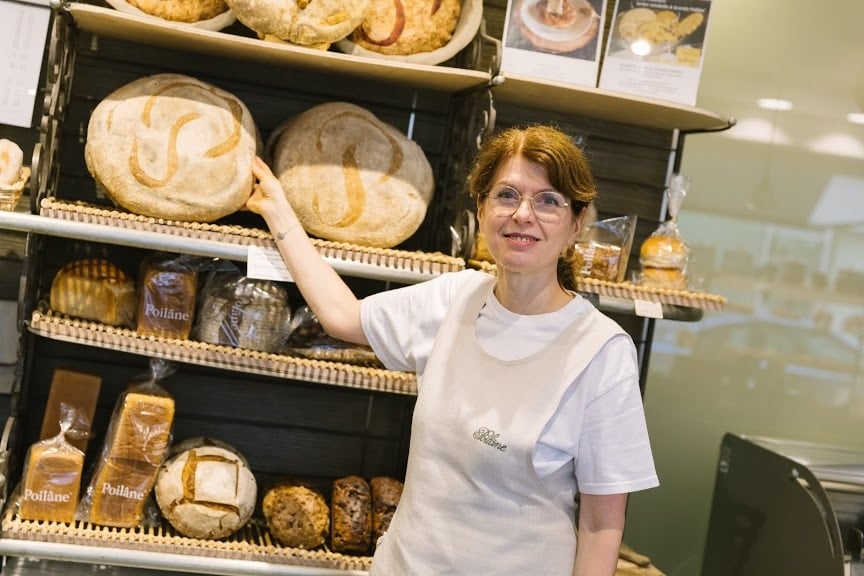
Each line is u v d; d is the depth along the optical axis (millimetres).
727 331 3305
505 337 1720
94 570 2383
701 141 3217
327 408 2805
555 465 1648
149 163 2230
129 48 2580
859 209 3344
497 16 2818
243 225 2631
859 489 2734
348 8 2295
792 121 3273
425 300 1897
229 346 2363
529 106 2826
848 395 3385
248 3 2213
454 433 1674
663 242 2645
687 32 2564
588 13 2520
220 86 2648
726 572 3064
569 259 1868
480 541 1655
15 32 2453
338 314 2027
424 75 2395
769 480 2924
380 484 2557
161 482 2344
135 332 2320
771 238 3303
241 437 2752
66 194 2574
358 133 2445
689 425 3297
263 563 2346
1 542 2189
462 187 2539
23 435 2553
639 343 3129
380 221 2410
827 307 3357
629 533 3271
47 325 2230
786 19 3236
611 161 2963
